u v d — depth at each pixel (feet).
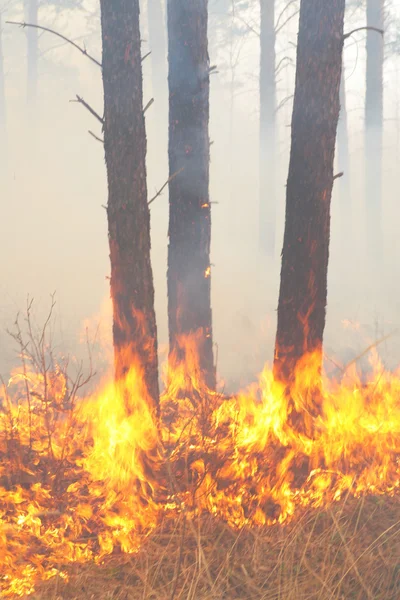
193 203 25.41
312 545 13.80
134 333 18.88
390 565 13.06
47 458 18.31
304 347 20.33
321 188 19.85
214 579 13.01
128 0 17.89
